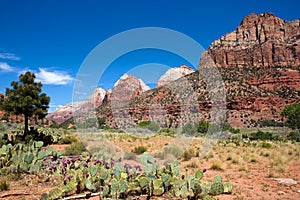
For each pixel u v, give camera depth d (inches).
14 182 303.4
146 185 247.8
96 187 266.8
